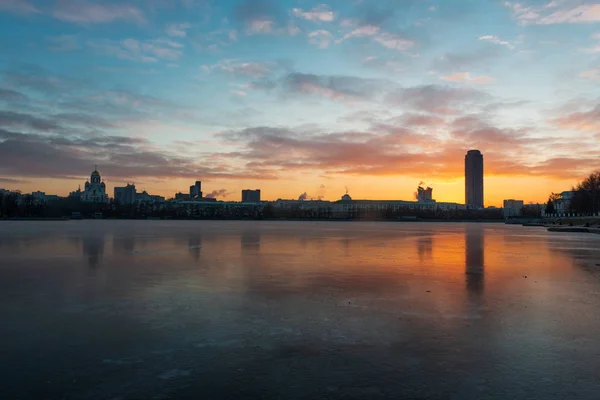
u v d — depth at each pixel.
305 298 17.80
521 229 111.88
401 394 8.74
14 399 8.51
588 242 54.91
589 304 16.77
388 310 15.71
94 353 11.07
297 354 11.02
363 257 34.16
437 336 12.52
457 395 8.70
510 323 13.95
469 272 25.81
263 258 32.72
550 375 9.69
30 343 11.86
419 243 51.88
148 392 8.82
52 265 27.97
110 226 105.25
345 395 8.69
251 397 8.60
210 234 67.50
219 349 11.39
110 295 18.27
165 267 27.12
